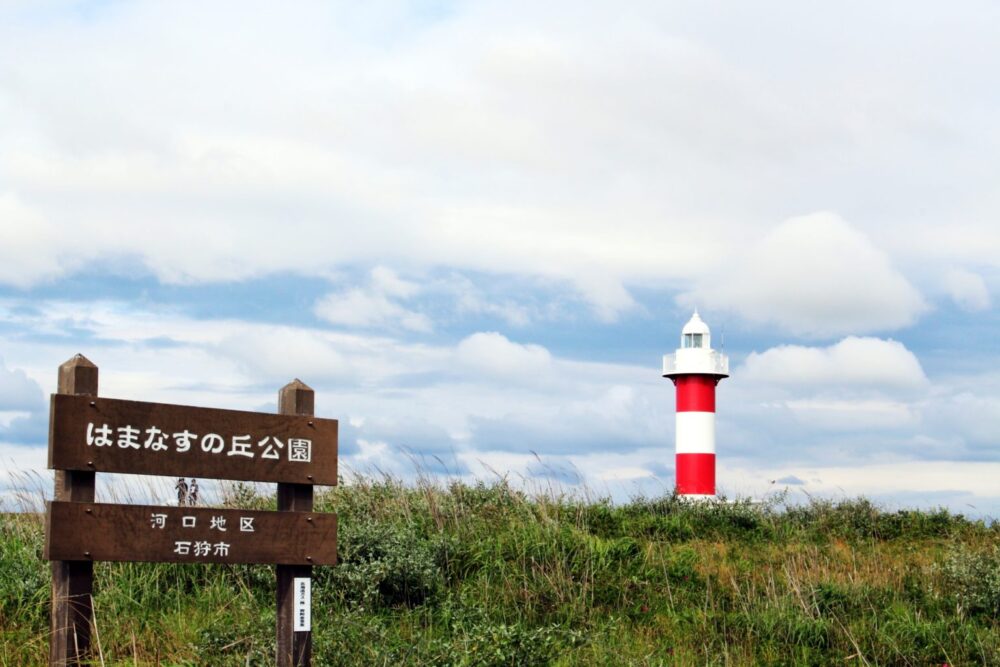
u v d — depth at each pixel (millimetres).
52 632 7223
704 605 11047
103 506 7184
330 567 10453
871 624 10578
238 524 7641
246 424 7734
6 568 9664
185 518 7449
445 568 11438
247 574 10289
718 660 9367
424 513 13398
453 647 8508
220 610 9305
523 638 8711
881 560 14039
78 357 7223
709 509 17234
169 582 10094
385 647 8305
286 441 7898
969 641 10078
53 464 7000
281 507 8031
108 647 8180
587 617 10422
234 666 7773
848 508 18062
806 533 16297
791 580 11328
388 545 11039
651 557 12672
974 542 16047
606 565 11859
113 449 7199
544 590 10836
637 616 10727
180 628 8867
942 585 12164
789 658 9680
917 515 17859
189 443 7484
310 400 8109
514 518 13523
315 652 8227
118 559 7203
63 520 7035
